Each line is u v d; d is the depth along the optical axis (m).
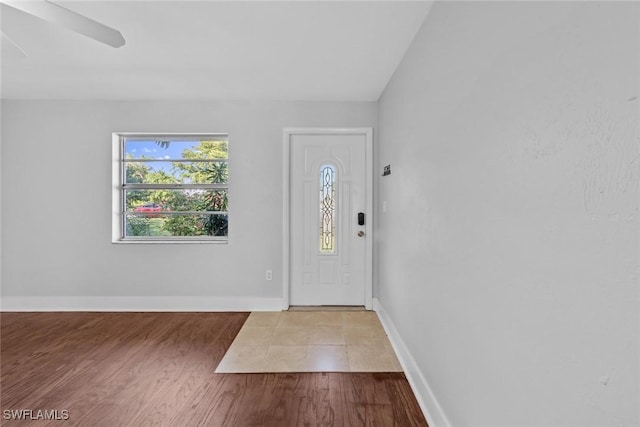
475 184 1.36
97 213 3.67
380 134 3.53
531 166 0.99
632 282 0.67
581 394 0.81
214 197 3.83
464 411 1.46
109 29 1.67
